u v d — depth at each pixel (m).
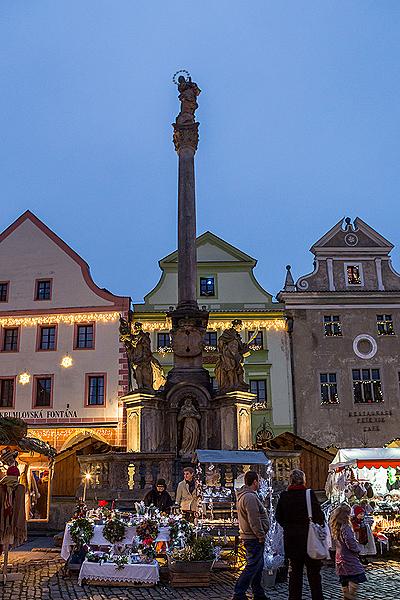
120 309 35.25
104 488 18.06
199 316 22.45
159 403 20.94
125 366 34.28
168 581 11.11
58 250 36.53
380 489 23.05
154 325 35.34
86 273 36.03
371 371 35.06
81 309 35.38
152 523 11.28
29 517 23.98
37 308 35.69
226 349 21.27
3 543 10.94
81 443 24.47
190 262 23.22
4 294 36.16
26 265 36.47
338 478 20.03
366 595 10.00
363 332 35.50
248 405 20.89
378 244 36.91
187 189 24.06
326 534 8.05
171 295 36.12
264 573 11.05
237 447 20.11
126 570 10.75
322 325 35.53
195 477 15.23
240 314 35.56
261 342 35.34
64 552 11.74
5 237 37.09
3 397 34.66
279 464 19.12
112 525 11.30
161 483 13.37
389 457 19.95
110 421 33.59
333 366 34.97
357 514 13.51
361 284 36.31
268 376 34.75
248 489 9.02
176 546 11.14
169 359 34.66
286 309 35.72
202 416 20.86
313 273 36.41
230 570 12.25
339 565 8.85
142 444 20.28
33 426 33.81
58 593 10.11
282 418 34.12
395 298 36.03
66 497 21.17
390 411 34.41
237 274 36.62
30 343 35.25
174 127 25.03
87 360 34.62
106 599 9.69
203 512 14.18
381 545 14.64
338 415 34.25
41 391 34.56
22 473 21.20
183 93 25.25
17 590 10.27
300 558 7.93
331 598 9.80
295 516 8.02
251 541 8.77
